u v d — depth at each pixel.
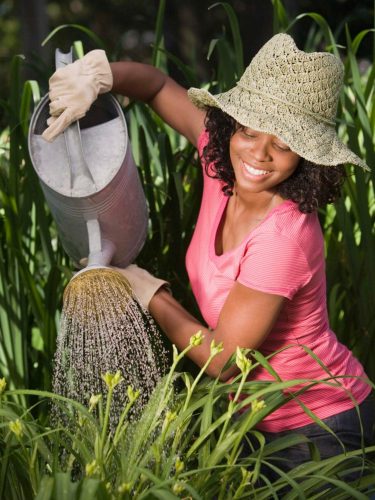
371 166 2.78
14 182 2.73
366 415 2.29
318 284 2.15
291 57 2.04
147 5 12.06
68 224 2.22
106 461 1.87
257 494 1.98
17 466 1.89
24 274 2.71
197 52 10.27
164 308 2.18
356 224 3.14
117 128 2.24
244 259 2.11
